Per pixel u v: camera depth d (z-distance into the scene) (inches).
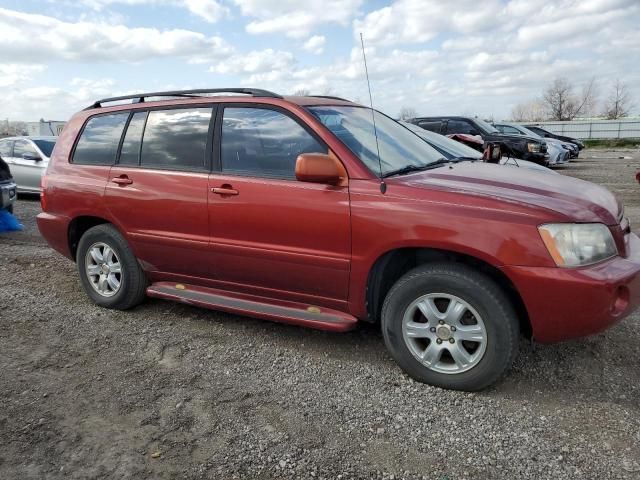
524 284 117.6
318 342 159.0
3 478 102.0
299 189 141.0
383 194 131.0
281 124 149.3
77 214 186.4
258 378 138.3
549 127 1902.1
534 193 128.6
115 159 179.9
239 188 149.8
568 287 114.5
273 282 150.7
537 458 103.9
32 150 454.3
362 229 132.0
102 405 127.1
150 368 145.2
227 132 157.9
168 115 171.0
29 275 232.1
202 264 161.9
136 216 171.6
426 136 245.1
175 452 109.0
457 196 125.3
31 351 156.9
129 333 168.4
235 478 101.1
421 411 121.3
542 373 136.4
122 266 180.9
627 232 134.3
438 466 102.9
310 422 118.3
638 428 112.3
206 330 169.6
